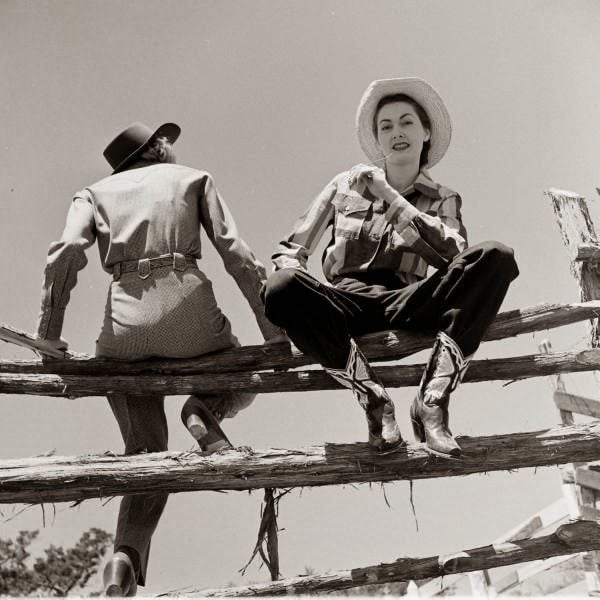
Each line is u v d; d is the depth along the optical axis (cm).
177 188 365
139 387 356
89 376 361
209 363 360
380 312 360
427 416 331
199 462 326
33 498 316
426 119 400
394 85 396
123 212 359
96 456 326
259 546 338
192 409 342
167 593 338
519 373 368
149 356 357
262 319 363
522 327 372
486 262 334
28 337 352
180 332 351
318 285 332
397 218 351
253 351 362
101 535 961
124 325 349
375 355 359
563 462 344
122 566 319
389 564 360
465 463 336
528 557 362
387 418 331
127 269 353
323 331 332
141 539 331
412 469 332
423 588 641
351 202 377
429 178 386
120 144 387
